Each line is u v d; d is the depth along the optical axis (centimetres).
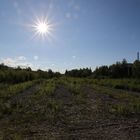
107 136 934
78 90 2941
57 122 1202
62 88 3581
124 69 7069
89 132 1002
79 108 1605
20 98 2248
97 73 8619
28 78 6612
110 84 4400
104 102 1902
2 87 3406
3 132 1017
